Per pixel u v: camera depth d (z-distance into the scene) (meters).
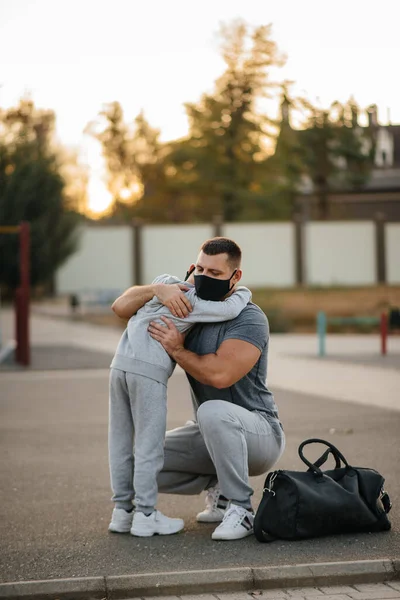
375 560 4.57
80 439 8.85
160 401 5.21
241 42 49.59
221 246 5.17
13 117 35.38
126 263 37.88
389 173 52.38
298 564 4.59
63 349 19.19
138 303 5.26
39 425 9.76
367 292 35.66
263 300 32.28
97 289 37.69
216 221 38.34
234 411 5.18
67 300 38.62
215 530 5.16
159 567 4.67
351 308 31.84
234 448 5.14
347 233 38.66
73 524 5.62
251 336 5.20
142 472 5.23
